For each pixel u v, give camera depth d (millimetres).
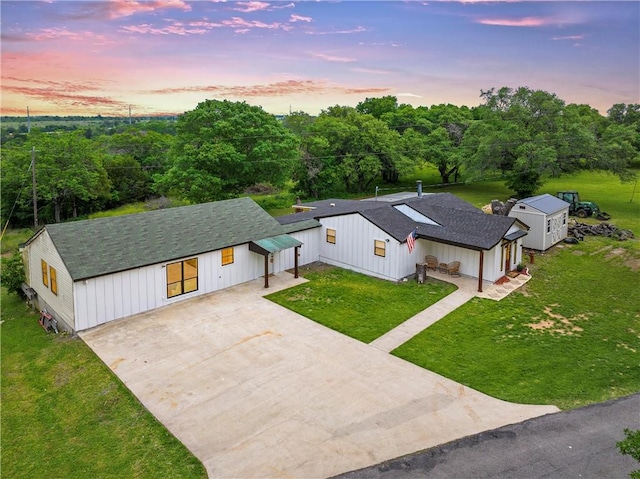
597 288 20312
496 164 41250
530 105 41062
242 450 9992
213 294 19328
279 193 49625
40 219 41062
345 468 9383
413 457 9680
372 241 21688
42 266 18000
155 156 54344
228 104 37719
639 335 15773
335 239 23344
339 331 15898
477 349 14688
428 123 58938
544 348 14781
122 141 55281
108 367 13547
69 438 10680
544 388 12477
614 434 10383
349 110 54500
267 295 19234
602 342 15234
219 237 19938
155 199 48500
